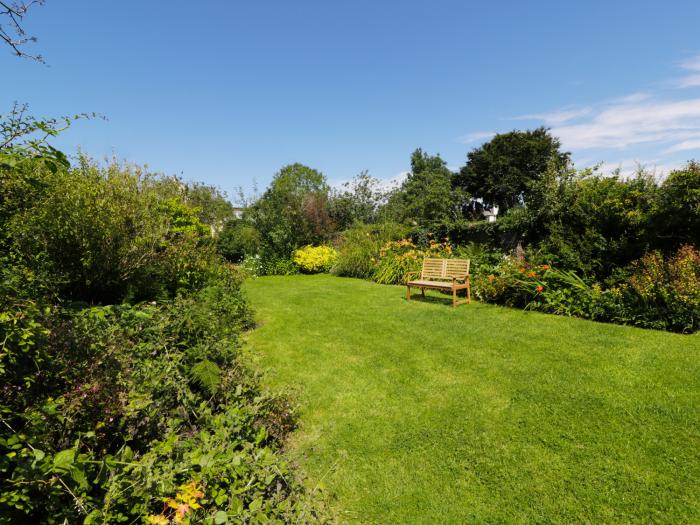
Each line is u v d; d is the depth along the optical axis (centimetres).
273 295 888
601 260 666
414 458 267
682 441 267
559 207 800
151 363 274
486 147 3438
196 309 412
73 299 507
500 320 590
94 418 189
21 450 144
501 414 317
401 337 528
